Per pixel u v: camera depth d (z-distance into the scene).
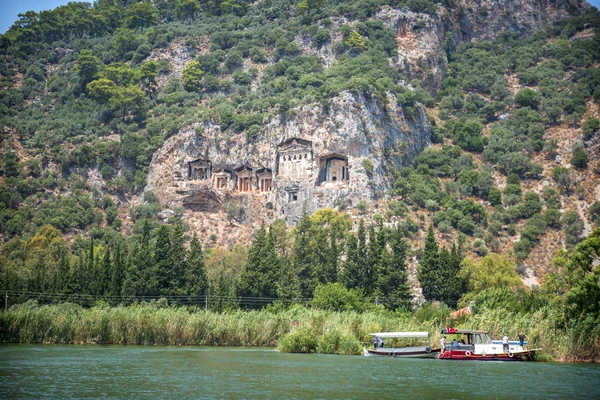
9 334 197.12
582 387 127.62
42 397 113.94
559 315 175.50
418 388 125.88
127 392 118.69
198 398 114.62
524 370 148.75
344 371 145.00
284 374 139.88
